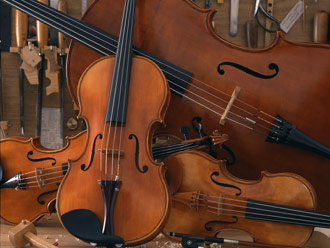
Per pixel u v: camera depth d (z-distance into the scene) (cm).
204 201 157
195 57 181
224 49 178
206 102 180
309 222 146
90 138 152
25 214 182
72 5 229
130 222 136
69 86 193
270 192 152
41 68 228
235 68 177
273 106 175
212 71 179
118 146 147
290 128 170
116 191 139
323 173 174
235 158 181
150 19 185
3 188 182
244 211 152
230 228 157
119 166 144
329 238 159
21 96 232
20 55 225
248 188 155
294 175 151
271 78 175
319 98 173
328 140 173
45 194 181
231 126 179
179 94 181
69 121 236
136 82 155
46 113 238
